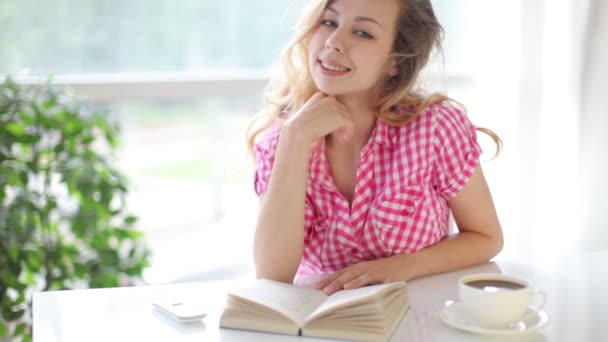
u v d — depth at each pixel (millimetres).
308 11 1552
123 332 1181
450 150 1554
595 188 2682
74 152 2225
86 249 2309
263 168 1616
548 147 2750
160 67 2850
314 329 1149
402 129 1578
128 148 2805
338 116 1502
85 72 2760
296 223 1469
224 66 2918
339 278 1359
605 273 1461
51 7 2688
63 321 1229
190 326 1201
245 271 2959
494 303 1127
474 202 1578
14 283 2129
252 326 1176
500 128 2801
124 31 2785
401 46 1575
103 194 2172
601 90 2639
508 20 2750
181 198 2936
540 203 2785
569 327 1176
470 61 2949
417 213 1538
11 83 2203
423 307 1276
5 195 2121
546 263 1538
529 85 2748
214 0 2873
